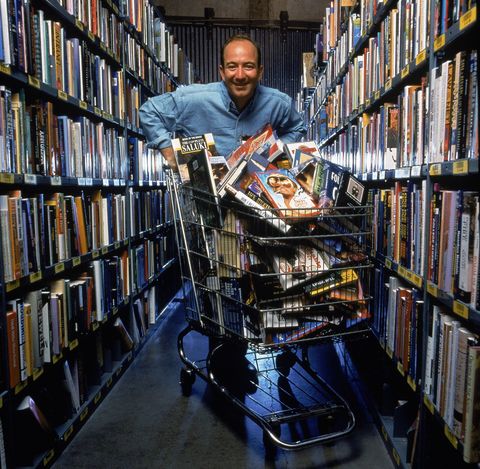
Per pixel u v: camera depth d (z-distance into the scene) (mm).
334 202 1604
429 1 1528
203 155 1701
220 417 2188
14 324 1573
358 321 1660
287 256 1575
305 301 1600
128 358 2857
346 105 3141
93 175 2445
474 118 1165
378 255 2125
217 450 1909
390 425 1945
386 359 2053
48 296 1820
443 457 1531
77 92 2234
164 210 4133
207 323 1838
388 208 1989
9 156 1559
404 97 1769
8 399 1529
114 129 2875
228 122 2307
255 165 1699
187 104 2279
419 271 1586
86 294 2219
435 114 1427
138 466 1803
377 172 2148
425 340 1507
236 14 6746
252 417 1745
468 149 1202
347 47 3188
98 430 2080
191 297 1977
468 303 1188
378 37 2248
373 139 2318
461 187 1508
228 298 1676
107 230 2580
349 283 1617
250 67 2090
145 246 3408
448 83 1321
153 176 3822
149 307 3596
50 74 1922
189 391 2418
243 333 1646
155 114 2295
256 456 1863
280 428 2061
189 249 1884
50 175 1901
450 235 1302
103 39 2631
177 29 6695
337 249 1624
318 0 6738
